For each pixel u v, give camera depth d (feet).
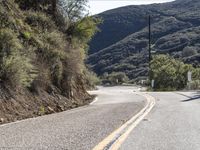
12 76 63.98
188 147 32.17
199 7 499.51
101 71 391.24
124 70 368.89
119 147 31.89
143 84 244.83
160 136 37.70
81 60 98.12
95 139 35.09
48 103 71.92
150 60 224.33
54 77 83.56
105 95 122.42
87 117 53.67
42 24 91.40
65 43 92.27
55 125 44.62
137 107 71.46
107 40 476.54
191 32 408.26
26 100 65.72
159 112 61.93
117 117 53.88
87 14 110.01
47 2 100.27
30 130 40.40
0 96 59.36
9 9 80.02
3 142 33.24
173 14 494.18
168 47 384.68
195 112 62.03
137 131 40.88
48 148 30.68
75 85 100.37
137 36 436.35
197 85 170.71
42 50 81.56
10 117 54.54
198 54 329.11
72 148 30.73
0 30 67.15
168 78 192.13
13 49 67.21
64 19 105.29
